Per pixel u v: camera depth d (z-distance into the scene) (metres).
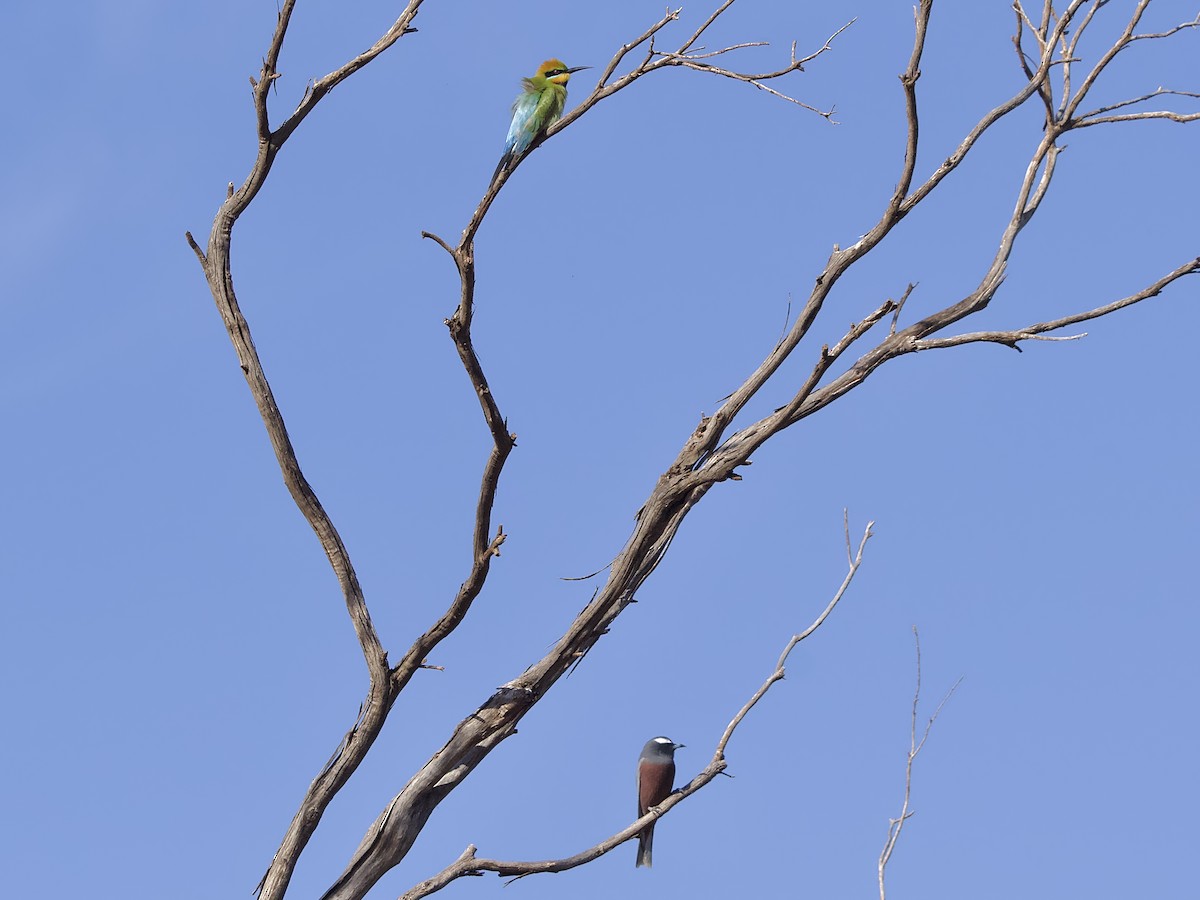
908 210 11.95
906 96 11.52
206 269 12.02
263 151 12.14
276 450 11.68
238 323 11.91
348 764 11.48
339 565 11.60
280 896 11.38
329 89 12.20
